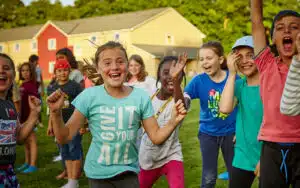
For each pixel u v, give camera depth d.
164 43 47.88
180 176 4.40
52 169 7.16
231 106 3.96
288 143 3.23
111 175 3.40
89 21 49.50
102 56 3.44
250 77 4.00
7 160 3.42
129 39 44.41
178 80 3.74
